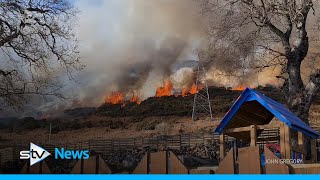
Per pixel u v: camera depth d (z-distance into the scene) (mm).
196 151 36219
